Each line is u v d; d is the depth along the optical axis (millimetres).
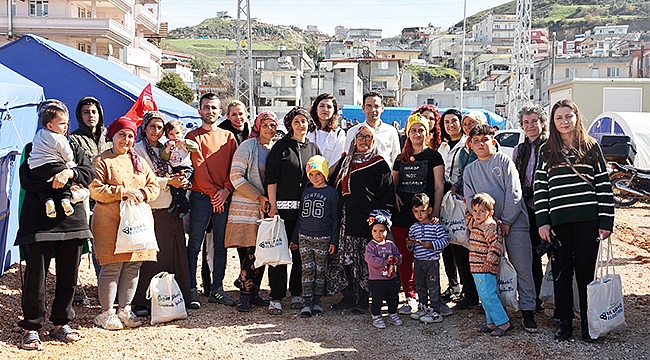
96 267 6520
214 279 6551
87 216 5406
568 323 5301
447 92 65188
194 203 6359
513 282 5535
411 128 6152
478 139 5621
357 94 64375
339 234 6184
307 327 5797
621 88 28891
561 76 62406
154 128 6098
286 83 61000
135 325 5738
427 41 148250
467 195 5742
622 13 173250
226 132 6559
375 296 5809
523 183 5992
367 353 5160
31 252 5039
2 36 33562
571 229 5234
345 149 6625
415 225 5996
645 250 9719
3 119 6816
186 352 5113
